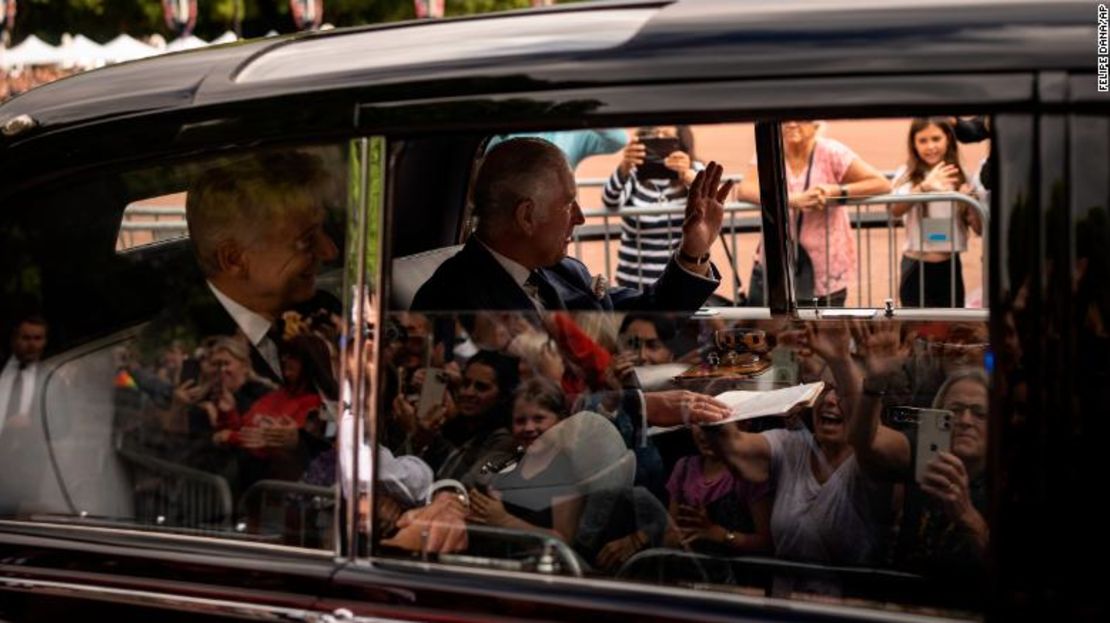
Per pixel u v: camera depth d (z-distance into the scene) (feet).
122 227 6.70
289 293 6.43
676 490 7.74
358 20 43.42
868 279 15.89
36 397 6.87
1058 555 5.21
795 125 15.79
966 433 7.74
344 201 6.22
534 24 6.22
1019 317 5.29
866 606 6.12
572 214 9.02
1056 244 5.25
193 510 6.60
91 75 6.81
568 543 6.54
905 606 6.23
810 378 8.61
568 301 8.77
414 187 7.58
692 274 10.31
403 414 6.45
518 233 8.68
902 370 8.43
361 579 6.12
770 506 7.78
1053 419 5.23
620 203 15.25
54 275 6.79
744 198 13.25
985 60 5.40
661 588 5.90
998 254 5.35
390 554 6.21
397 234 6.47
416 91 6.05
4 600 6.64
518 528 6.61
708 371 8.21
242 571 6.30
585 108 5.82
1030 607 5.25
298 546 6.34
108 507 6.73
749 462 7.88
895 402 8.20
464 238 8.45
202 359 6.64
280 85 6.27
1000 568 5.31
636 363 7.80
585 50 5.90
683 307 10.13
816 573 7.14
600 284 9.25
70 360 6.85
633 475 7.50
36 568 6.61
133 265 6.69
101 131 6.50
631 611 5.79
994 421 5.34
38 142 6.58
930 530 7.62
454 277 8.01
